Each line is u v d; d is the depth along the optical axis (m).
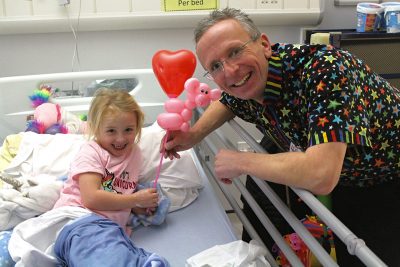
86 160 1.22
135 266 0.96
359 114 0.84
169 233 1.23
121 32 1.92
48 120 1.63
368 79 0.99
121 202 1.19
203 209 1.36
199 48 0.96
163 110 1.84
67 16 1.78
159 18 1.85
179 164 1.40
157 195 1.27
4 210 1.18
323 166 0.79
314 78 0.86
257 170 0.88
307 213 1.48
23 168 1.38
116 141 1.27
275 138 1.20
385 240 1.20
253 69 0.94
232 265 0.95
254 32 0.95
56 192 1.25
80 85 1.88
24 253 0.98
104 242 1.01
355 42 1.61
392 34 1.62
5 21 1.75
